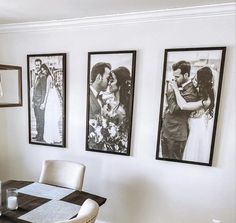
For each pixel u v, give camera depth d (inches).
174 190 92.4
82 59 101.0
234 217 85.4
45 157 113.3
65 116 106.2
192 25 83.8
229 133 83.0
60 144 108.5
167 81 88.2
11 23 106.3
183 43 85.8
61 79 104.3
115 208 102.6
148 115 93.2
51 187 79.7
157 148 92.0
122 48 94.3
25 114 114.0
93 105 100.3
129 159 98.0
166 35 87.5
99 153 102.7
